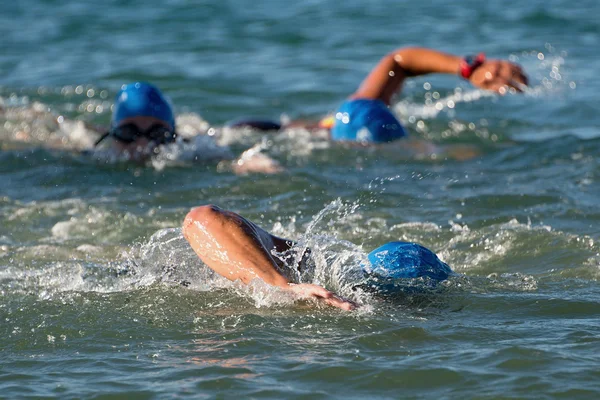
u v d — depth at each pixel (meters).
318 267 13.89
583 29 42.44
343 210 18.95
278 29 43.91
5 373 10.91
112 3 51.28
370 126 25.39
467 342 11.45
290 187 20.88
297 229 17.59
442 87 33.09
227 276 12.98
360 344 11.44
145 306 13.20
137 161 23.53
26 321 12.67
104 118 29.70
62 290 13.96
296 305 12.92
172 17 47.34
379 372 10.50
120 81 34.16
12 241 16.98
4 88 33.06
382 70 27.00
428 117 28.89
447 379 10.28
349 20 45.84
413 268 13.99
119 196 20.38
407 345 11.39
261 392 10.04
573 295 13.45
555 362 10.64
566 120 28.11
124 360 11.20
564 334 11.66
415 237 17.00
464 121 28.19
